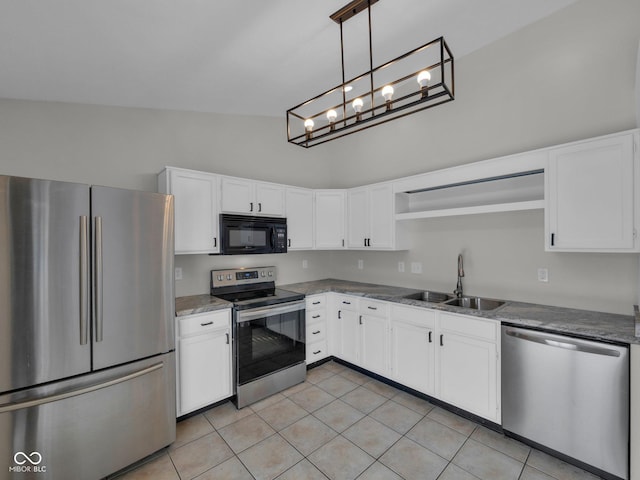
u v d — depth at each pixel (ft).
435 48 8.36
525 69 8.13
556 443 6.16
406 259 11.04
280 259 12.09
